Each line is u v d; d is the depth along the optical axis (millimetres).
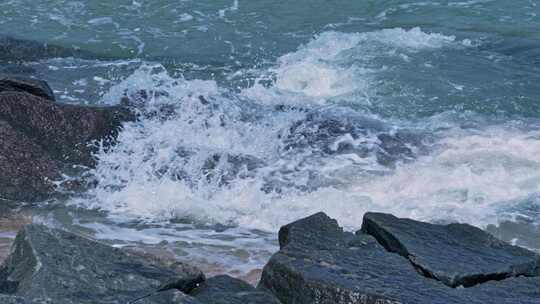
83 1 28578
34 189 16000
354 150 17703
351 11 27516
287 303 11094
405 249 12219
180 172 16781
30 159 16328
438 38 24781
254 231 15016
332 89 21578
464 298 10734
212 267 13453
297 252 11766
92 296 10188
